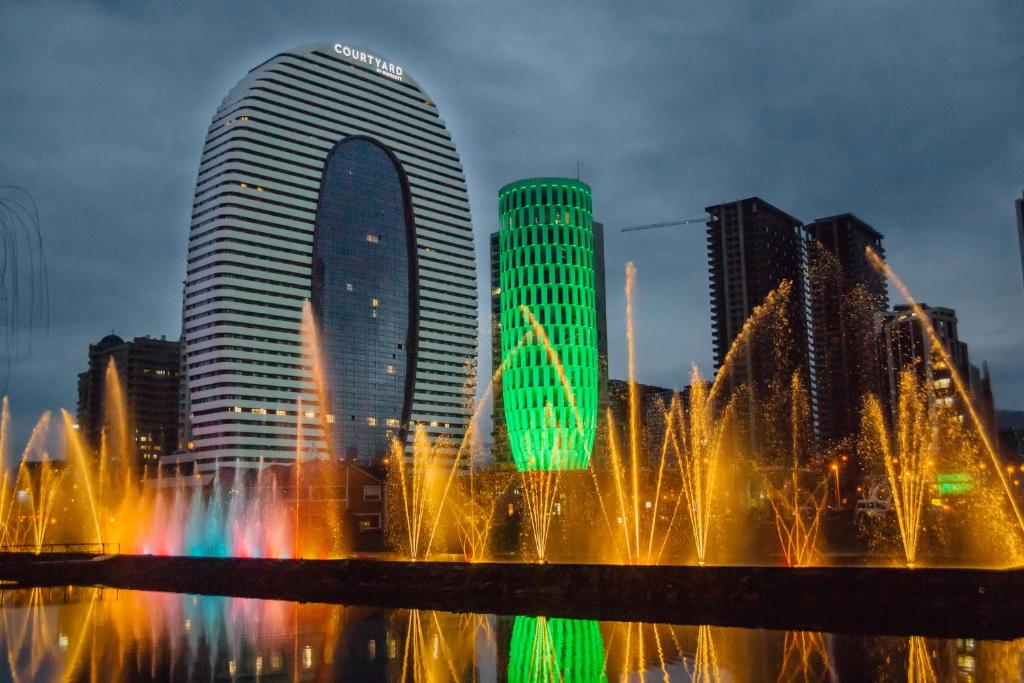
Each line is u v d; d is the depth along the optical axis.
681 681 35.78
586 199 191.12
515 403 184.00
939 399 142.25
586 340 184.88
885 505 132.88
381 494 130.75
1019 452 165.50
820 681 35.25
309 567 73.88
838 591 51.34
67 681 37.62
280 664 40.78
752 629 47.38
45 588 80.88
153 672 39.28
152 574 82.25
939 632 44.94
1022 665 37.16
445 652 43.28
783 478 185.25
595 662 39.88
